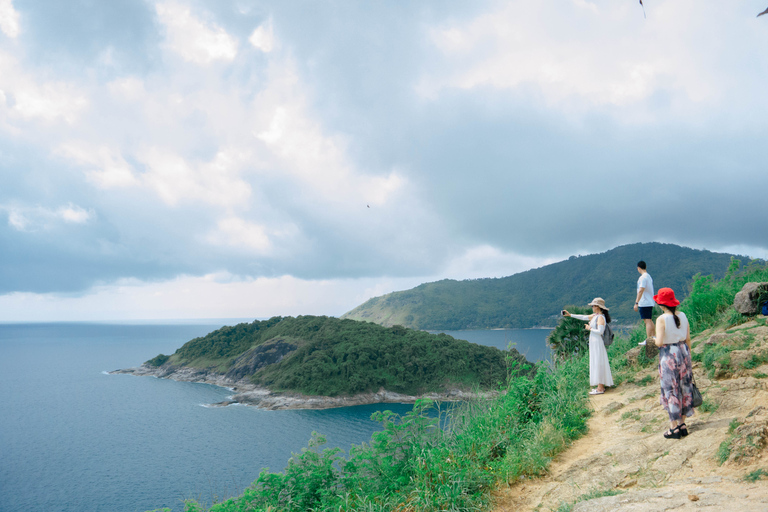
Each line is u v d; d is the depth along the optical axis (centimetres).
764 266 1035
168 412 12419
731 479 400
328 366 13100
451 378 12544
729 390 581
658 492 409
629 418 673
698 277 1105
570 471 562
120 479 7900
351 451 828
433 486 596
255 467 7956
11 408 14450
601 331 845
